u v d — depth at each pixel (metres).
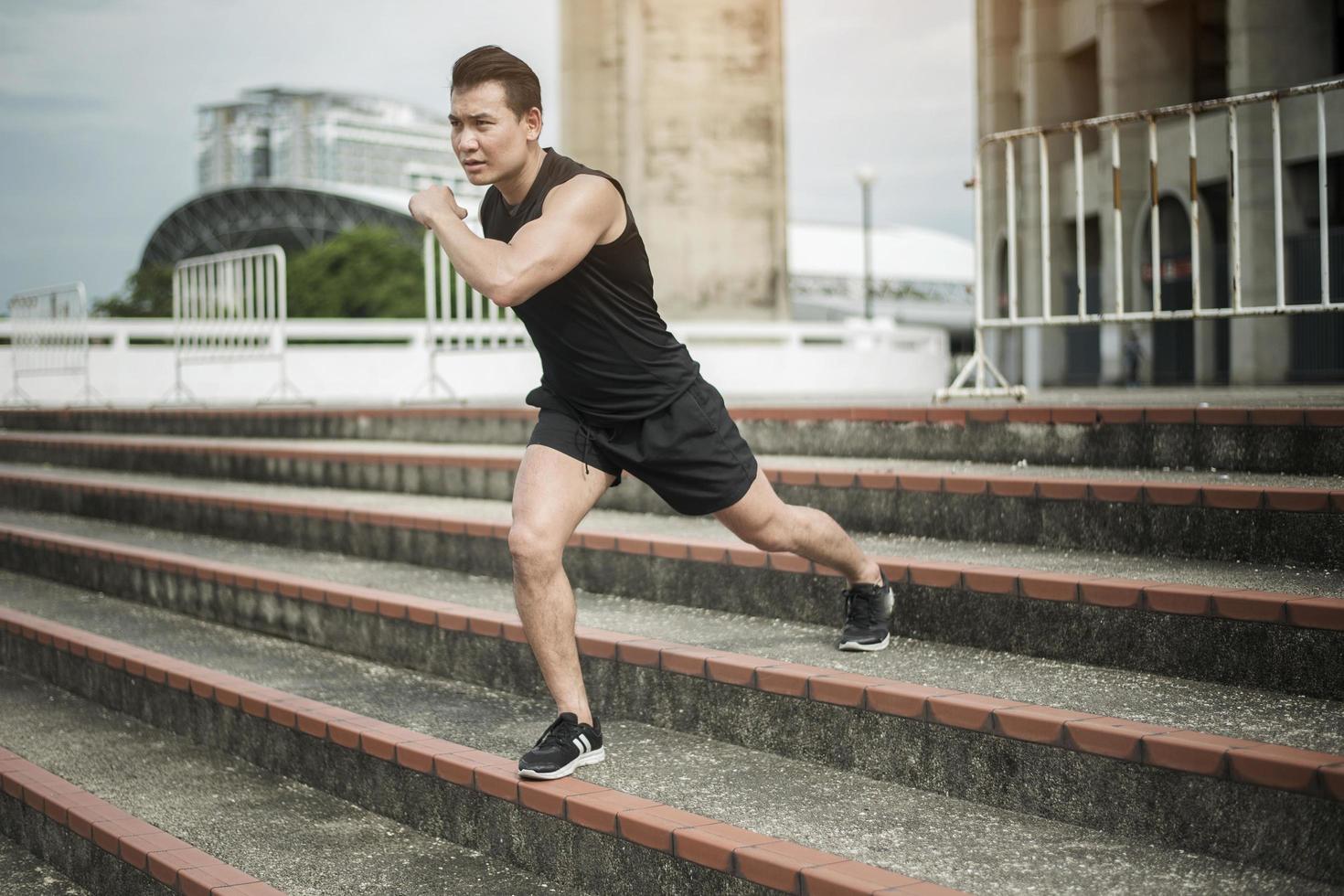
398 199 106.12
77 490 7.73
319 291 85.69
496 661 4.04
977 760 2.83
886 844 2.58
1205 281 20.48
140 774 3.85
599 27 14.95
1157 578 3.45
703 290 14.70
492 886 2.94
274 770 3.84
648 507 5.37
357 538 5.66
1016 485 4.15
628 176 14.61
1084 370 25.77
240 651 4.72
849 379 14.77
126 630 5.16
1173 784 2.51
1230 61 18.97
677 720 3.49
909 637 3.70
